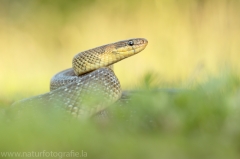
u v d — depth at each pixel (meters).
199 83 10.52
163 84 15.59
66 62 34.94
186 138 7.69
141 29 31.94
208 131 7.84
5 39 34.78
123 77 27.08
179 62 29.64
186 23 30.95
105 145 7.18
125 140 7.43
